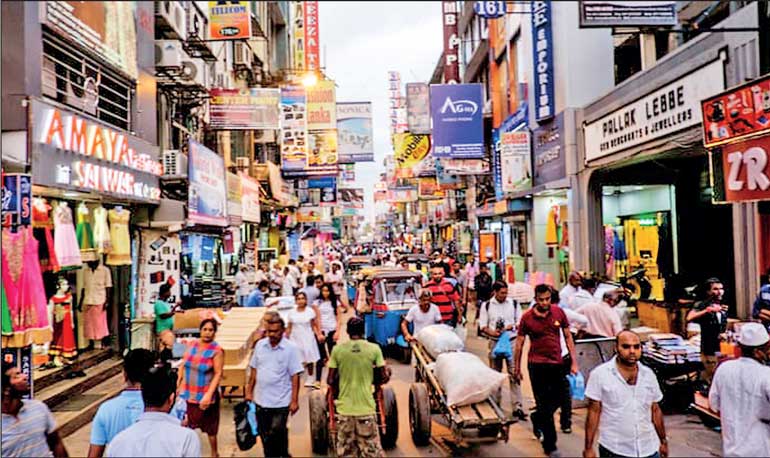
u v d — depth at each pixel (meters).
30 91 3.74
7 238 4.25
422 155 23.67
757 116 5.86
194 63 8.58
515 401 6.79
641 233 14.77
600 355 7.23
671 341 6.96
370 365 5.45
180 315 8.76
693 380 6.64
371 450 5.24
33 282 4.38
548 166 13.50
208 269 14.65
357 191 43.44
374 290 11.00
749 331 4.13
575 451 5.58
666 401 6.62
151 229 8.11
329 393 5.49
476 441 5.66
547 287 6.02
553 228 14.95
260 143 20.75
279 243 25.39
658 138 9.61
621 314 8.30
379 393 5.71
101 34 2.53
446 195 29.78
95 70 3.45
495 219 22.67
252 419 5.50
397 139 23.84
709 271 12.02
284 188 22.08
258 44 19.78
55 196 5.76
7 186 4.06
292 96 18.17
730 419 4.12
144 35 2.57
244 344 7.94
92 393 6.61
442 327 7.17
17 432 3.20
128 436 2.84
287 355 5.47
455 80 24.67
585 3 8.49
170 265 8.77
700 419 6.25
